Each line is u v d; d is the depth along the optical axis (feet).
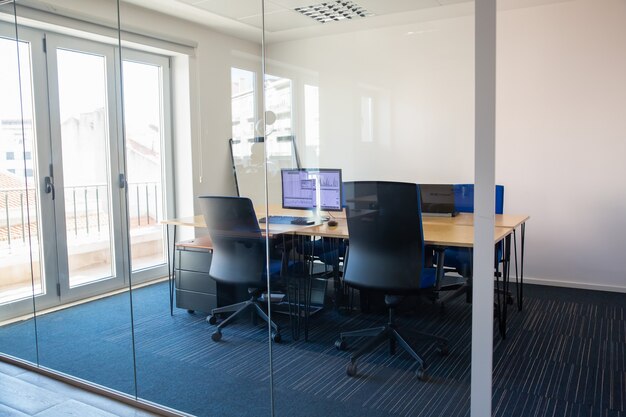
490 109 5.98
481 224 6.15
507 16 13.16
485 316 6.22
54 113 10.44
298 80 8.25
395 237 7.47
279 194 8.32
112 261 9.64
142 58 9.28
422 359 6.91
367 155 7.72
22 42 10.69
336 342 7.69
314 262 8.11
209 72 8.73
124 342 9.43
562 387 8.41
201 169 8.80
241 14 8.47
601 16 13.08
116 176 9.68
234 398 8.28
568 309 12.17
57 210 10.37
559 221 13.83
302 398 7.73
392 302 7.34
